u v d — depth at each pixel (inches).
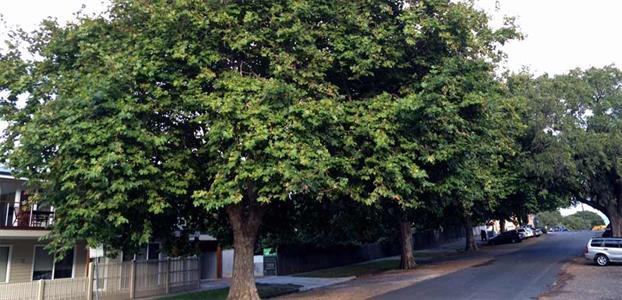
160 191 527.8
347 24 556.4
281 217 802.2
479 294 674.2
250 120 476.1
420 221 1385.3
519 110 1017.5
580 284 767.7
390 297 679.1
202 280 1179.9
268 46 546.6
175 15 514.3
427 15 556.1
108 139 472.4
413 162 539.8
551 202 1614.2
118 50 535.8
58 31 598.2
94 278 775.1
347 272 1231.5
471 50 585.3
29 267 821.9
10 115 559.5
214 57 525.0
